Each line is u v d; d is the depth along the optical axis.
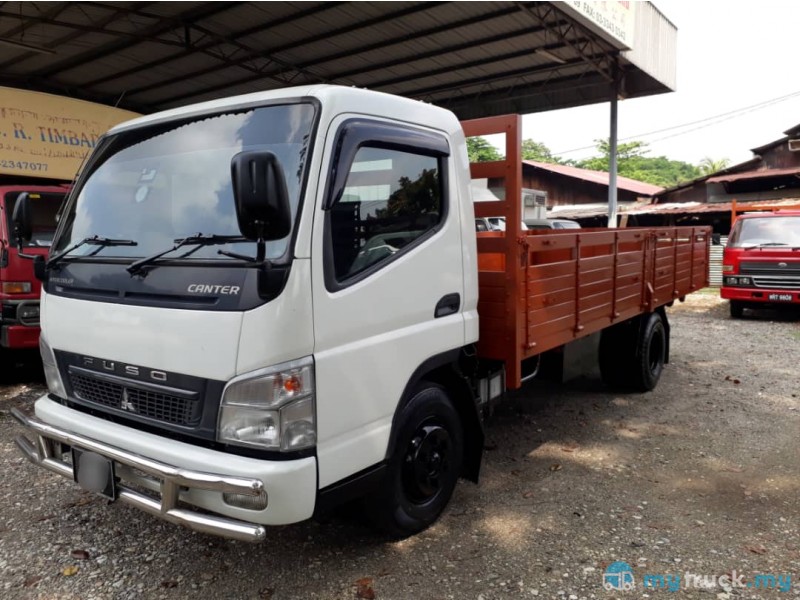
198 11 10.96
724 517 3.87
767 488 4.29
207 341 2.68
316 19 11.43
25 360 7.61
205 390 2.72
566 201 30.86
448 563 3.36
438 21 11.58
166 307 2.83
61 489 4.24
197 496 2.73
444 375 3.79
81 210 3.55
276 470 2.58
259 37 12.27
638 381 6.39
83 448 3.03
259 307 2.59
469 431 3.97
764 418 5.80
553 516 3.89
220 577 3.23
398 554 3.45
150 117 3.53
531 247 3.93
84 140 8.10
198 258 2.82
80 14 10.71
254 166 2.37
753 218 12.36
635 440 5.24
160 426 2.87
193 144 3.19
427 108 3.54
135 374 2.97
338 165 2.87
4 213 6.30
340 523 3.79
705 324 11.55
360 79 14.94
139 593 3.10
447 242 3.59
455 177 3.69
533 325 4.05
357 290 2.95
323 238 2.78
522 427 5.56
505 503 4.07
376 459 3.12
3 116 7.36
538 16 11.10
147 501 2.81
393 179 3.24
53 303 3.42
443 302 3.57
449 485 3.79
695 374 7.51
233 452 2.67
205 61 13.46
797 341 9.61
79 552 3.44
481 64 13.95
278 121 2.94
